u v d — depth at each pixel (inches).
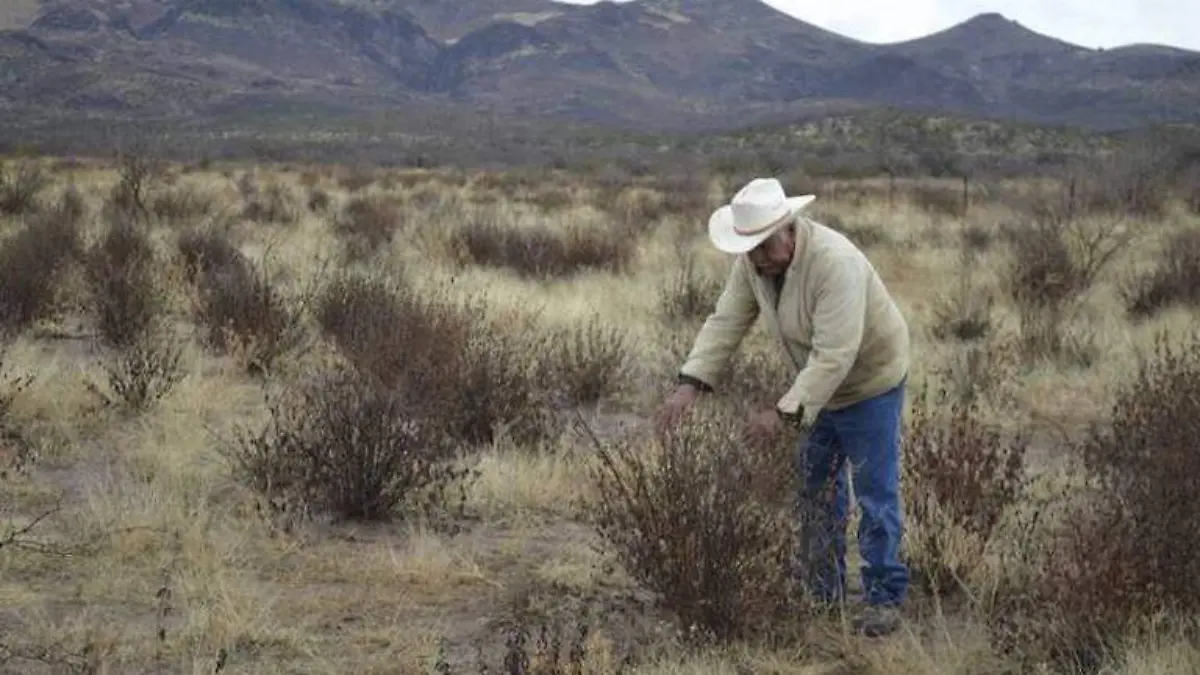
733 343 209.0
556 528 261.1
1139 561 195.6
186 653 191.2
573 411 367.9
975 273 685.3
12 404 329.7
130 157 1045.8
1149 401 297.4
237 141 4323.3
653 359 439.8
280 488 271.3
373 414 265.1
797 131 4714.6
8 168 1501.0
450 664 191.3
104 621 202.8
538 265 653.3
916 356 450.6
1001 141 4271.7
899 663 191.8
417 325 353.7
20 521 248.7
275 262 634.8
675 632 201.9
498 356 341.7
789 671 189.6
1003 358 416.8
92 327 472.1
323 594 220.1
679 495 199.3
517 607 212.5
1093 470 289.0
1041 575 209.9
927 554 225.9
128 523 243.8
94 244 603.2
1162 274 586.9
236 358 398.6
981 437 256.5
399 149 4303.6
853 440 206.1
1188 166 1508.4
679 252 703.1
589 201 1387.8
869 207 1363.2
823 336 191.8
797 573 205.8
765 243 191.2
